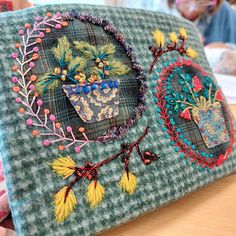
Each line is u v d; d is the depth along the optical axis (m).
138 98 0.34
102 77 0.32
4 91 0.27
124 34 0.35
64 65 0.30
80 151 0.29
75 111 0.30
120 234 0.31
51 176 0.27
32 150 0.27
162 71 0.37
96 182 0.29
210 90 0.40
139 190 0.31
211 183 0.38
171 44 0.39
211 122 0.38
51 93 0.29
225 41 0.99
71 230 0.27
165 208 0.35
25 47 0.29
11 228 0.29
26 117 0.27
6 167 0.26
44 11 0.31
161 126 0.35
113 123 0.31
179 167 0.34
